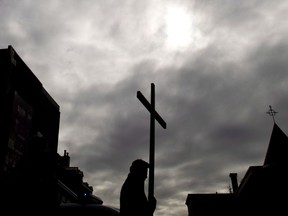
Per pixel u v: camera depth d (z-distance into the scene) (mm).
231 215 40375
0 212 2975
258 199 24234
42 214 3209
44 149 3434
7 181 3131
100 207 5527
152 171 4195
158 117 5051
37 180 3209
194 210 43375
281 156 25609
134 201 3596
